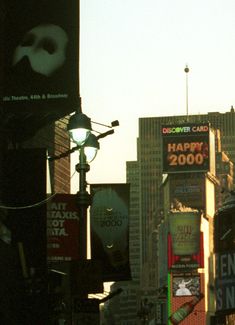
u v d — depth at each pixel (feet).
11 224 144.66
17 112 132.87
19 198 145.89
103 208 138.82
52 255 145.59
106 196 139.13
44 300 129.29
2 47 132.46
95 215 138.62
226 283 640.58
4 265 120.26
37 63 134.21
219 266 651.25
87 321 117.80
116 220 138.21
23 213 145.28
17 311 125.70
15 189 146.10
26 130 155.12
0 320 117.29
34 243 143.95
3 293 118.83
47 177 150.20
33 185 146.41
